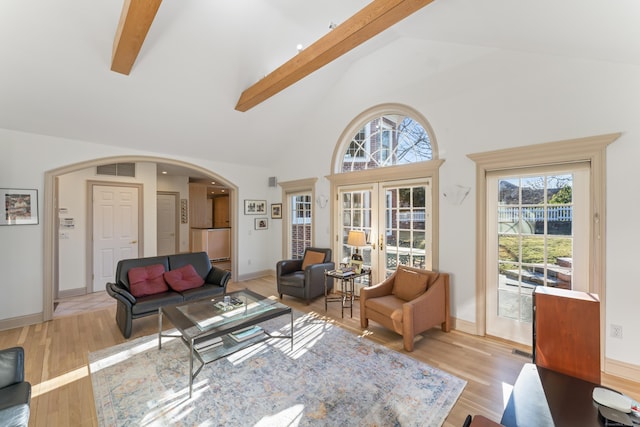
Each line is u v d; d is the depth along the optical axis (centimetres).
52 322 357
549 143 266
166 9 267
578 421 121
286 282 444
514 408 131
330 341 303
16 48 265
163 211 759
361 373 242
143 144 435
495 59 301
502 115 297
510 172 298
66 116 348
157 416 192
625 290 234
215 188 944
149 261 382
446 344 296
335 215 477
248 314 265
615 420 116
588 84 249
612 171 238
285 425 184
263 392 217
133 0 203
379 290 346
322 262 464
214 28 302
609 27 183
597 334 149
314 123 512
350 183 454
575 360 154
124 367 252
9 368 160
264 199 616
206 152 503
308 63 296
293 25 323
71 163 384
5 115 324
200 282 389
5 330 334
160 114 390
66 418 191
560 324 159
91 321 360
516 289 301
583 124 251
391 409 198
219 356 243
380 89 410
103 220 507
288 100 462
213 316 260
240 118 452
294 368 250
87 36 272
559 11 185
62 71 297
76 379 235
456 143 332
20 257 349
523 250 296
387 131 421
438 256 347
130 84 334
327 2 281
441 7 239
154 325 347
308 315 380
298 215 570
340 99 466
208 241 782
